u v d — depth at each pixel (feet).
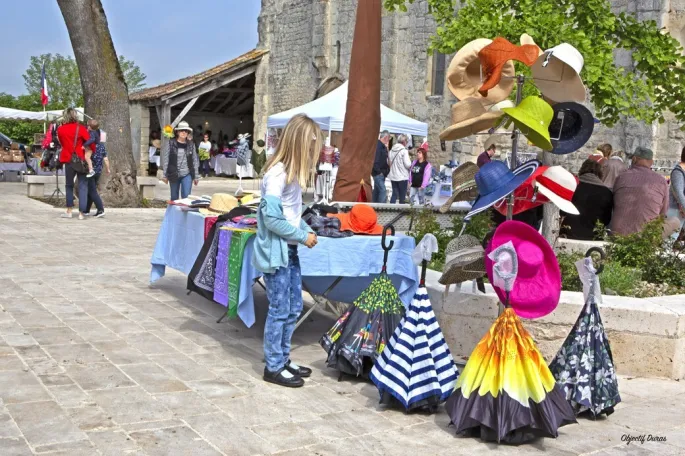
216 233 19.97
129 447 12.35
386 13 77.71
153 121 107.76
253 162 77.56
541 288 14.19
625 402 16.30
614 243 24.45
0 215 43.98
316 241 15.81
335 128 51.42
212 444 12.71
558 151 16.40
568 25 22.75
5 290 23.79
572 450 13.44
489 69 15.80
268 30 98.89
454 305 19.08
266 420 14.02
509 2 23.08
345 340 16.49
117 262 29.91
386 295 16.84
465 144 66.54
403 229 26.89
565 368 15.25
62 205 51.13
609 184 32.40
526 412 13.51
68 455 11.89
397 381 14.84
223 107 111.75
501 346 13.80
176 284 26.22
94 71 50.21
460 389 14.07
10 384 15.11
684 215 27.32
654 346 17.98
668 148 50.55
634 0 51.83
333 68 86.94
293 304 16.62
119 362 17.04
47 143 57.31
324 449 12.82
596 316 15.35
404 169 55.26
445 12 25.44
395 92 77.77
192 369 16.90
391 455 12.76
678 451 13.53
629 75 23.34
